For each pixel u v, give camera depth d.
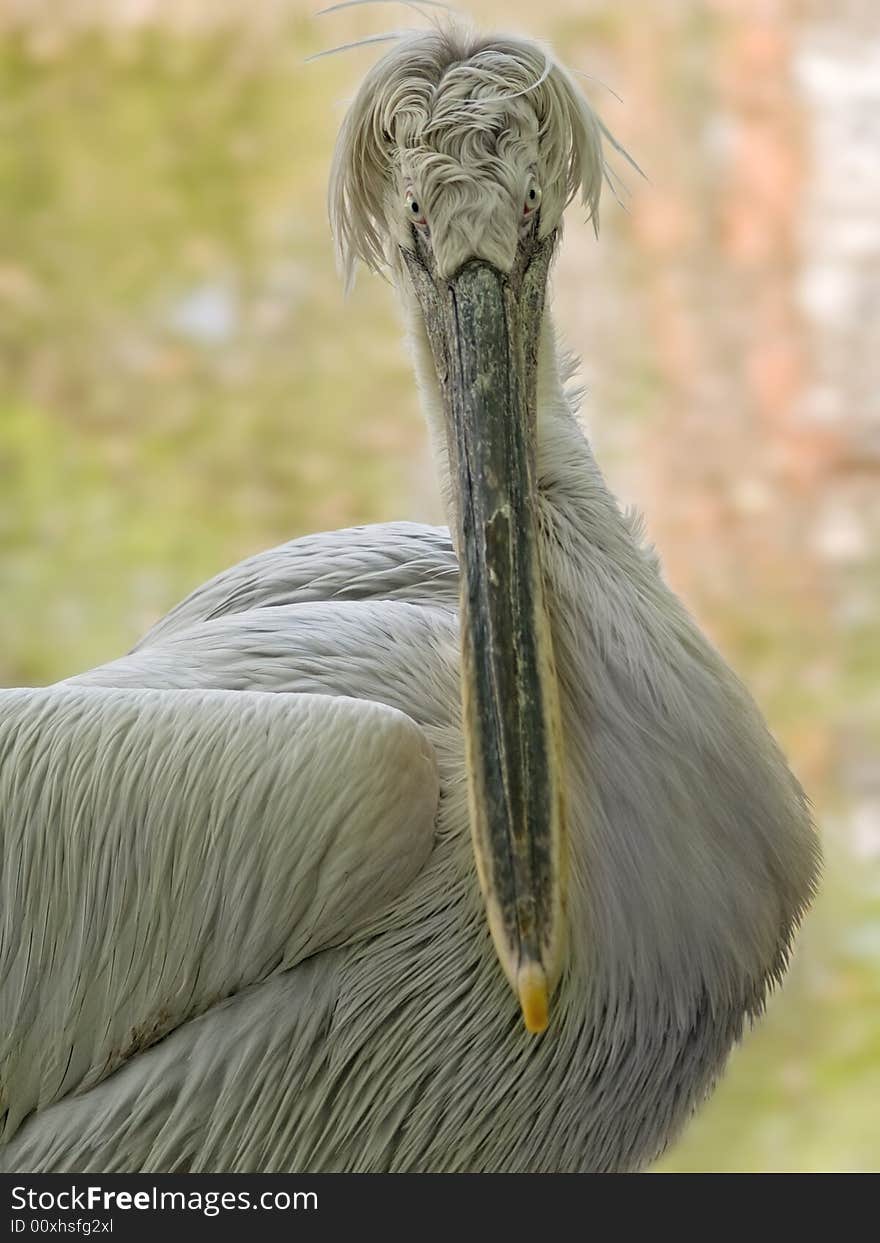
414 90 5.66
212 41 20.27
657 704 5.50
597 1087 5.57
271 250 18.27
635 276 17.38
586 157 5.82
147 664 6.33
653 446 16.27
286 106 19.61
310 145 19.20
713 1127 10.66
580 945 5.43
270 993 5.72
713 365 16.86
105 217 18.52
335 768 5.56
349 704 5.68
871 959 11.91
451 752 5.96
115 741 5.82
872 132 17.97
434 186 5.55
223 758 5.68
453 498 5.72
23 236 18.27
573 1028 5.49
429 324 5.73
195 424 16.66
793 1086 10.98
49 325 17.42
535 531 5.41
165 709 5.84
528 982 5.00
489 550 5.33
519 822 5.12
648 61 18.36
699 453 16.30
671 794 5.47
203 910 5.69
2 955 5.84
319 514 15.84
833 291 17.27
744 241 17.56
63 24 20.39
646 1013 5.51
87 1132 5.78
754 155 17.89
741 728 5.65
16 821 5.82
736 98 18.16
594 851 5.43
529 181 5.58
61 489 15.83
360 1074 5.67
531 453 5.51
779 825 5.67
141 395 16.91
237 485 16.09
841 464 16.34
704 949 5.52
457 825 5.70
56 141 19.28
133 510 15.71
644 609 5.62
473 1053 5.58
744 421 16.53
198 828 5.67
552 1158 5.66
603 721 5.48
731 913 5.55
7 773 5.87
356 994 5.65
